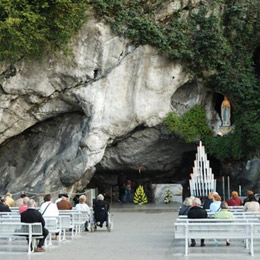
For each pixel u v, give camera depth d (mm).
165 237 14781
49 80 24609
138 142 27484
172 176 30688
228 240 13172
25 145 26703
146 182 30953
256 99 25969
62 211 14883
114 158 28266
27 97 24906
